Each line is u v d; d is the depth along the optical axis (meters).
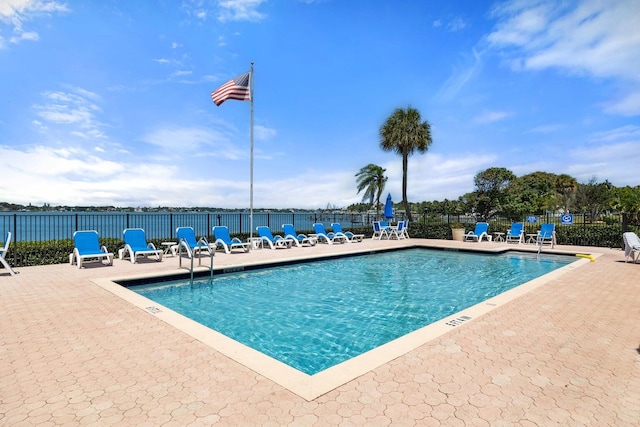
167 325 4.66
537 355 3.72
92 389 2.94
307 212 20.31
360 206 27.20
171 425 2.40
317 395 2.81
